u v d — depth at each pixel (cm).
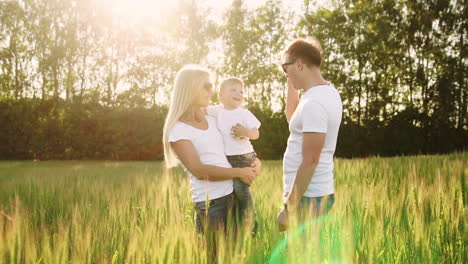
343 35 3759
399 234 258
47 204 448
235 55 4275
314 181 257
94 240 221
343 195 325
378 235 242
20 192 592
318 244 191
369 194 312
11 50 3659
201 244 196
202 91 282
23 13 3647
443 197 290
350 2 3931
